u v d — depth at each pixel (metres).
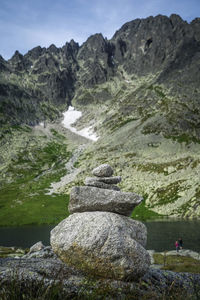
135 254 11.98
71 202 14.71
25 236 70.00
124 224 13.30
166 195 103.69
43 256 17.55
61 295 7.44
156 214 93.19
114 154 184.62
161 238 56.22
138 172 134.12
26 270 9.84
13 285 6.85
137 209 100.19
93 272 10.95
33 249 31.50
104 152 195.38
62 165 186.88
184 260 34.75
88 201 14.53
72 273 11.12
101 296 7.85
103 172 16.31
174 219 84.19
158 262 34.09
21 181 157.50
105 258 11.73
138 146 194.00
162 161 144.62
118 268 11.52
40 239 64.94
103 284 8.27
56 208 108.81
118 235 12.32
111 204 14.42
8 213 105.44
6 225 91.81
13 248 49.91
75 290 8.62
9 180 159.62
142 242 13.90
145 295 8.80
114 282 10.09
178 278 13.64
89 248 11.96
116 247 11.91
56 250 12.77
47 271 10.21
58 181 151.75
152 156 166.12
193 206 89.88
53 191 134.62
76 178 150.00
